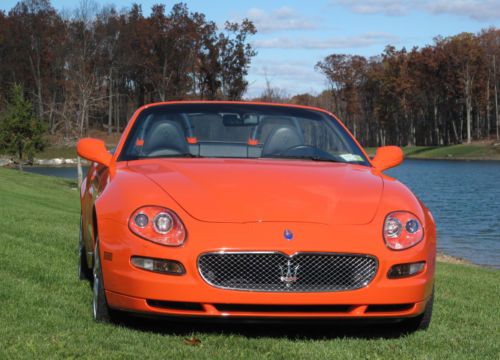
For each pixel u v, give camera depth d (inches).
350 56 6535.4
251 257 211.9
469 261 924.0
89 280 319.3
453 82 5925.2
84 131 2140.7
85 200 308.8
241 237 212.1
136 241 215.5
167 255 211.3
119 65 4997.5
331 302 211.8
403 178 2982.3
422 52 6082.7
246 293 209.2
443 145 6338.6
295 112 305.9
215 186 232.7
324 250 212.2
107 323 236.1
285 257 211.3
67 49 3769.7
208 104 304.8
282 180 241.3
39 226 557.9
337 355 206.4
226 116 297.6
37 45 5246.1
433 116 6830.7
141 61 4790.8
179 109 299.9
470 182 2704.2
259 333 234.5
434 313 295.4
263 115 299.7
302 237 213.5
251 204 223.1
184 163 260.2
